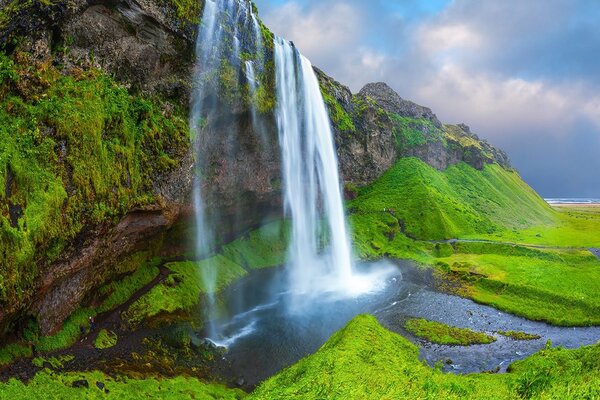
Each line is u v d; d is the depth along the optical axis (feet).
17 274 76.84
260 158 175.83
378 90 411.95
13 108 86.28
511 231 274.36
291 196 200.23
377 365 86.12
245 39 152.97
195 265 150.41
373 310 146.00
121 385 84.17
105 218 99.55
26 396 72.33
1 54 88.22
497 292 166.09
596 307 144.46
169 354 101.09
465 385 78.02
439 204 269.64
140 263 128.88
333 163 239.71
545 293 156.87
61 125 91.15
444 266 195.52
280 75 177.37
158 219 122.62
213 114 143.64
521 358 113.50
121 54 115.24
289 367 95.25
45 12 95.96
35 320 86.89
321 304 150.00
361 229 241.55
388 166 318.65
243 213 181.47
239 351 110.11
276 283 168.66
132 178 110.11
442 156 367.86
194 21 128.47
